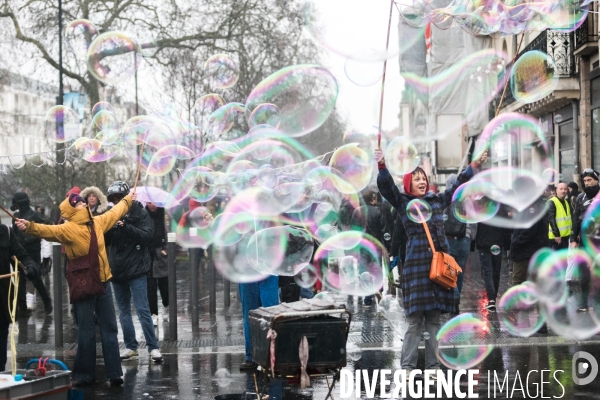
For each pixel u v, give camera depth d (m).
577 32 19.38
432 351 7.14
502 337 8.88
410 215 7.14
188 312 12.38
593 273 10.12
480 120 22.53
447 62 24.66
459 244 10.59
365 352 8.40
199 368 7.85
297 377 5.58
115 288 8.43
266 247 7.87
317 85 13.91
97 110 12.90
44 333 10.62
